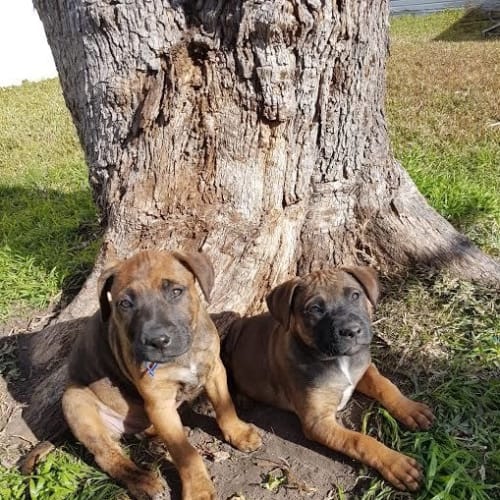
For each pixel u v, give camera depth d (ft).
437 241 3.57
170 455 2.55
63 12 3.01
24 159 6.98
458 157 5.56
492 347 2.93
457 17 13.06
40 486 2.51
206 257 2.63
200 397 2.97
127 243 3.21
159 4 2.77
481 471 2.32
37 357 3.26
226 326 3.15
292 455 2.57
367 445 2.39
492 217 4.30
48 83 11.19
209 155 3.06
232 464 2.56
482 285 3.42
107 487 2.47
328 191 3.40
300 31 2.80
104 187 3.32
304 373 2.59
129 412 2.77
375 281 2.70
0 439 2.81
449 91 7.39
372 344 3.08
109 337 2.68
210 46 2.81
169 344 2.29
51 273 3.95
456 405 2.62
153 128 3.01
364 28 3.04
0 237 4.83
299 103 3.01
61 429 2.84
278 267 3.30
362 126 3.32
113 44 2.87
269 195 3.18
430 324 3.15
